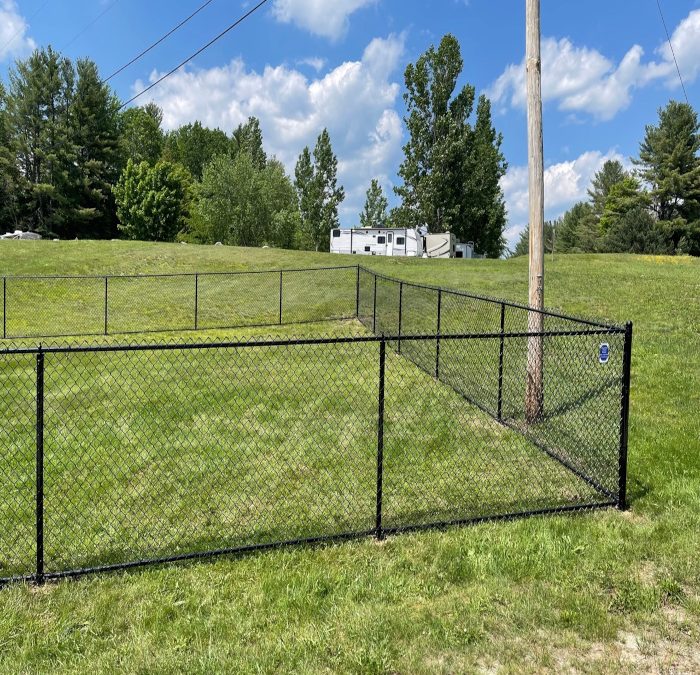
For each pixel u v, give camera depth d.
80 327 14.41
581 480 4.95
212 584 3.36
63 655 2.73
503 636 2.86
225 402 7.11
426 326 12.16
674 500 4.43
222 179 43.88
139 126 55.78
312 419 6.50
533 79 6.21
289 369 8.88
